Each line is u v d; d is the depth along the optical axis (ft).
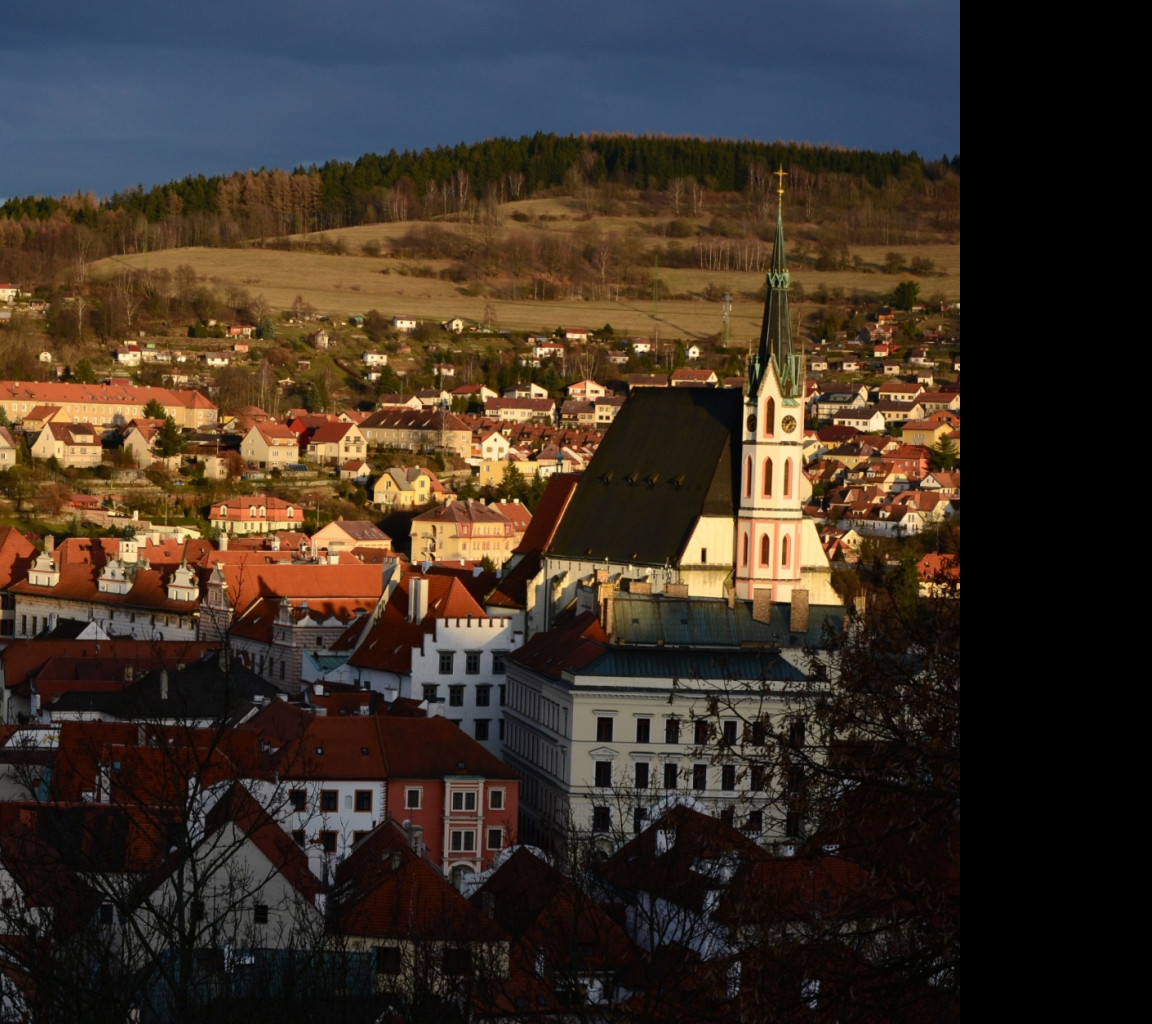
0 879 471.62
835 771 259.19
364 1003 450.71
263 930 556.51
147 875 522.47
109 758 603.26
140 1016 372.17
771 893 284.00
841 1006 240.94
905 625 264.72
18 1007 368.48
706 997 308.60
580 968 486.79
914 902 236.02
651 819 617.21
